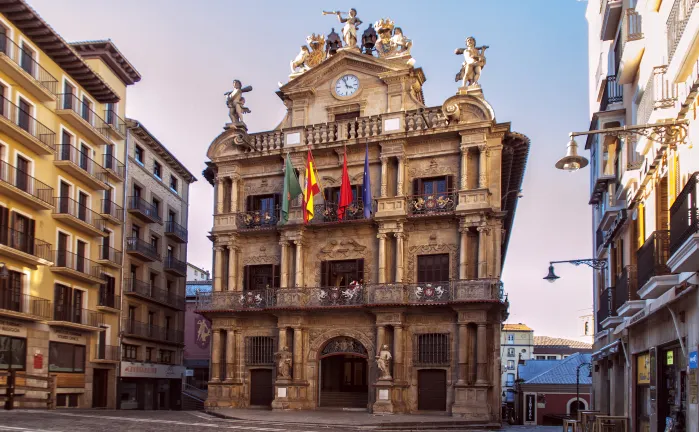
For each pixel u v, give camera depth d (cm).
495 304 3681
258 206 4359
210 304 4228
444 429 3170
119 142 4916
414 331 3844
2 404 3275
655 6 2097
